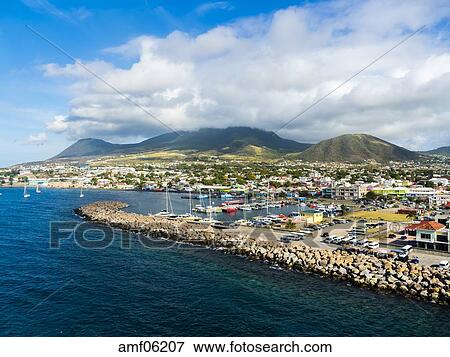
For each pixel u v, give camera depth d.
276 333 47.22
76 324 49.75
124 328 48.47
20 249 90.50
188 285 65.31
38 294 60.62
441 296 58.28
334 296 60.50
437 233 82.75
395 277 65.50
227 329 48.19
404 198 199.38
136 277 69.62
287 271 74.19
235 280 68.31
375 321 51.34
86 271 73.12
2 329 48.22
